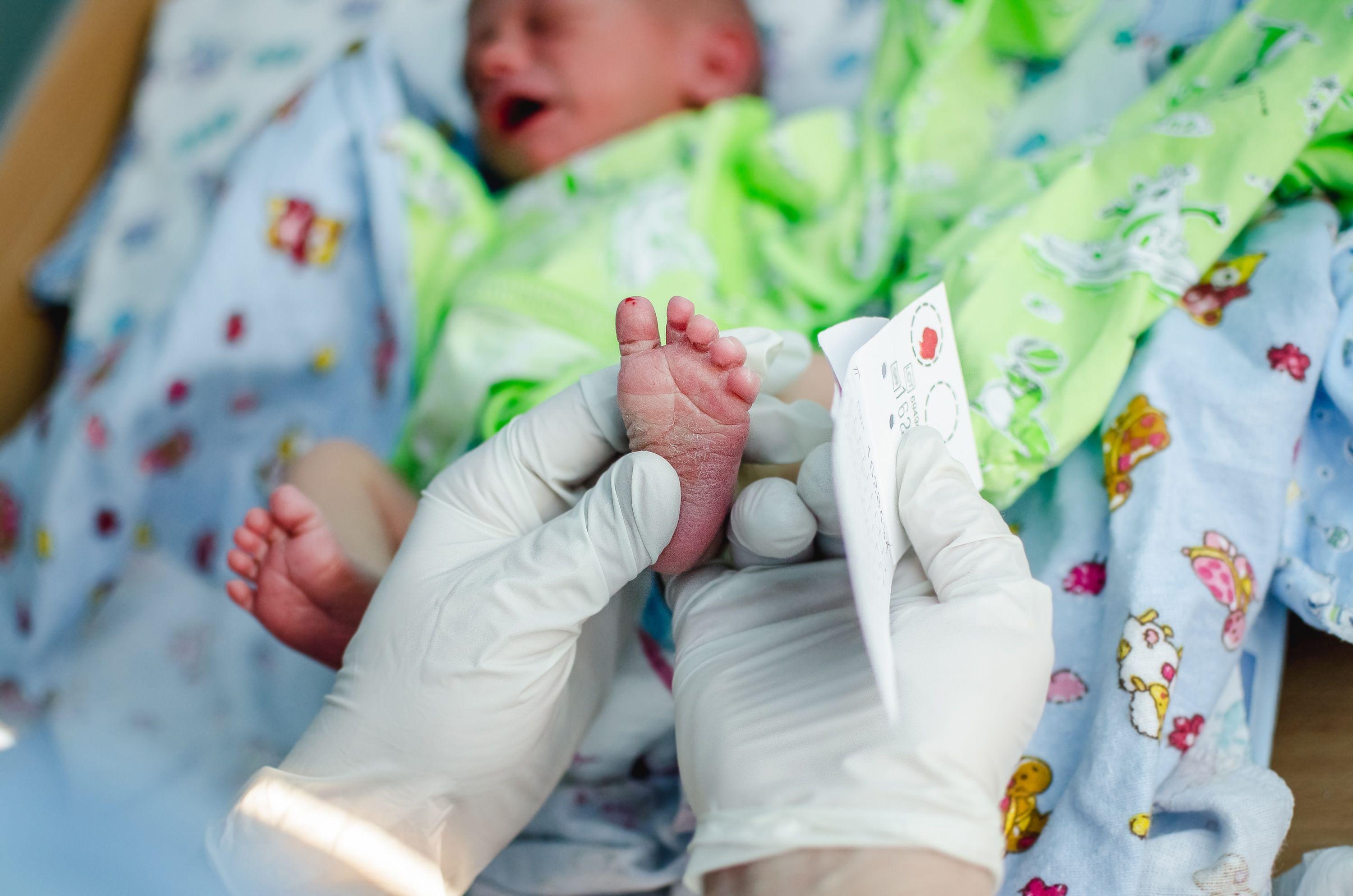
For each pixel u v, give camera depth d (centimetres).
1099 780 81
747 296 132
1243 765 86
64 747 104
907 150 130
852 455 56
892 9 145
